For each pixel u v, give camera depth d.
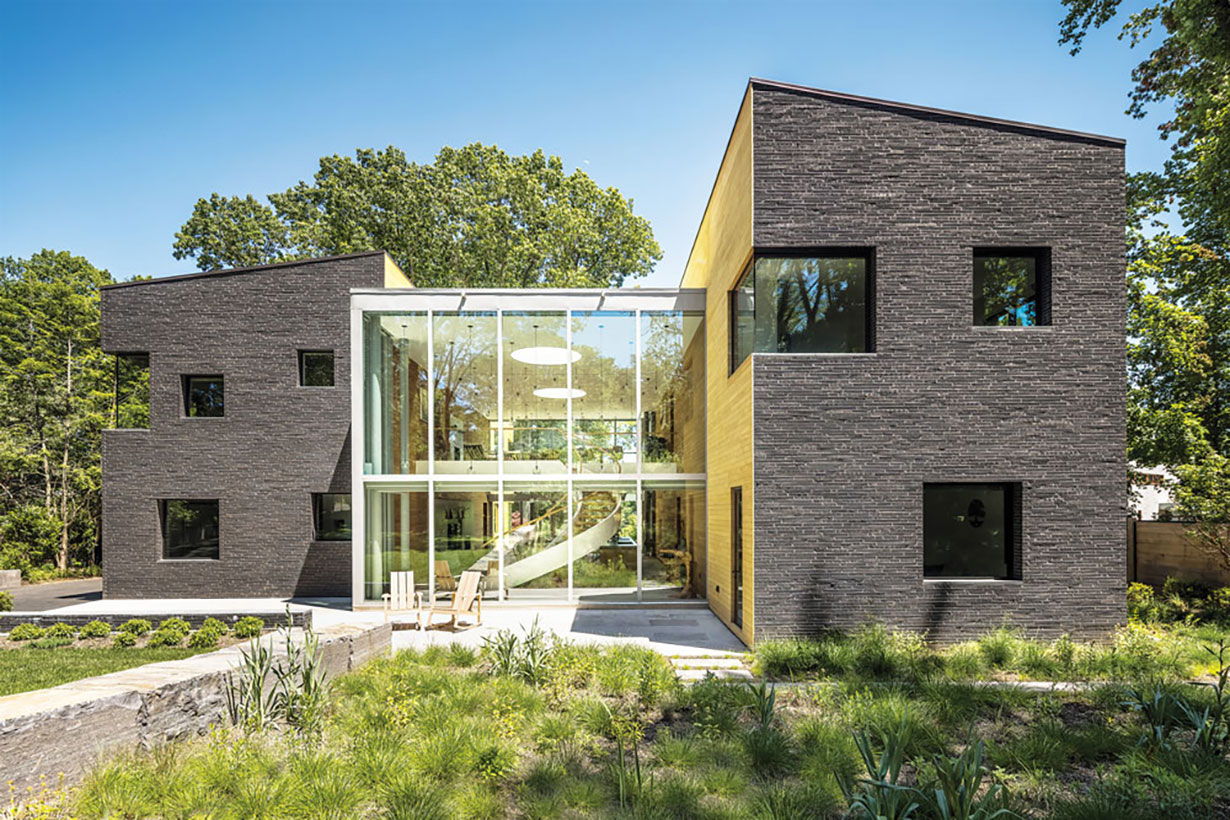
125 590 14.11
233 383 14.40
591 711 5.84
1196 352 11.88
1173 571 11.98
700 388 12.99
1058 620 8.38
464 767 4.65
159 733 4.77
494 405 12.86
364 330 12.97
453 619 10.40
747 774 4.70
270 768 4.54
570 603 12.48
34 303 24.12
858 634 8.21
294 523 14.28
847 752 4.88
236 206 29.14
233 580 14.18
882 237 8.70
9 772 3.66
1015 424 8.53
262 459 14.30
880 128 8.76
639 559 12.66
